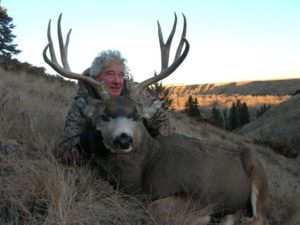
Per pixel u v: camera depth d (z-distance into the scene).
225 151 1.61
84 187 1.41
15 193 1.28
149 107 1.48
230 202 1.57
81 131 1.56
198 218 1.39
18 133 1.75
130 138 1.32
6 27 9.59
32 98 2.51
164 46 1.52
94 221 1.25
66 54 1.51
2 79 3.03
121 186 1.45
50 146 1.63
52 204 1.24
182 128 4.29
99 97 1.59
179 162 1.47
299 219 1.83
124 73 1.73
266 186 1.66
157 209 1.35
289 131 11.62
